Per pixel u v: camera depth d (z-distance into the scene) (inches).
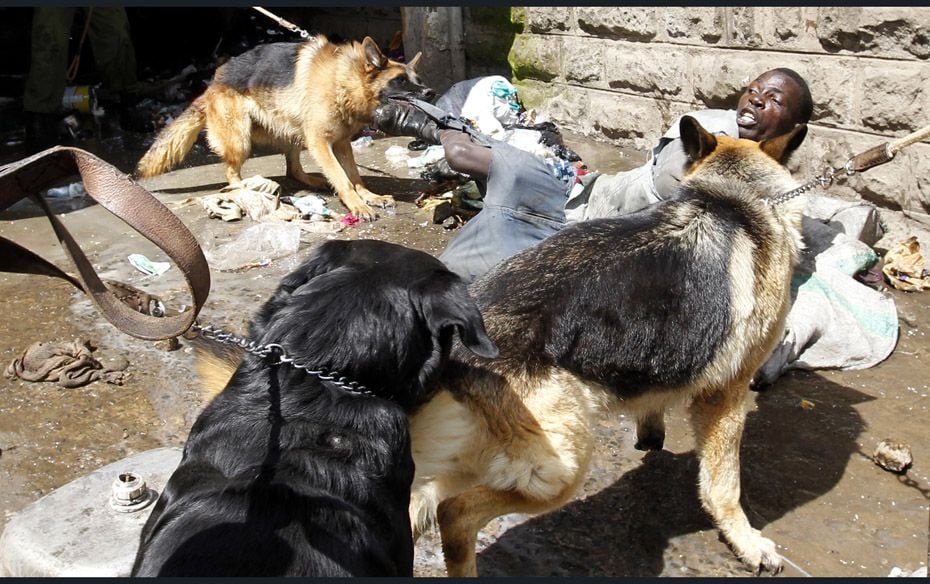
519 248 103.8
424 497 73.8
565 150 133.3
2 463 92.4
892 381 106.9
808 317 109.3
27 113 209.0
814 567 79.4
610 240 77.1
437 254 143.3
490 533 84.5
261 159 201.8
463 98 156.1
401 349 59.1
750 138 112.1
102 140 216.2
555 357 72.9
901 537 82.5
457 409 69.0
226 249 144.9
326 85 160.4
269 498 52.5
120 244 148.7
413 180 183.6
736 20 156.3
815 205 131.7
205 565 49.5
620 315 74.0
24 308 125.1
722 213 80.7
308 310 59.5
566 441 73.3
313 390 57.7
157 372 109.6
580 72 194.2
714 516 81.6
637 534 84.3
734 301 77.8
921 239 133.5
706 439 81.3
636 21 177.0
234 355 71.4
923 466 91.7
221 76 169.9
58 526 72.9
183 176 190.1
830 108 142.9
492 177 105.7
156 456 82.8
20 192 43.7
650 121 180.9
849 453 94.4
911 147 132.0
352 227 156.6
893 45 132.1
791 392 105.7
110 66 225.8
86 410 101.8
